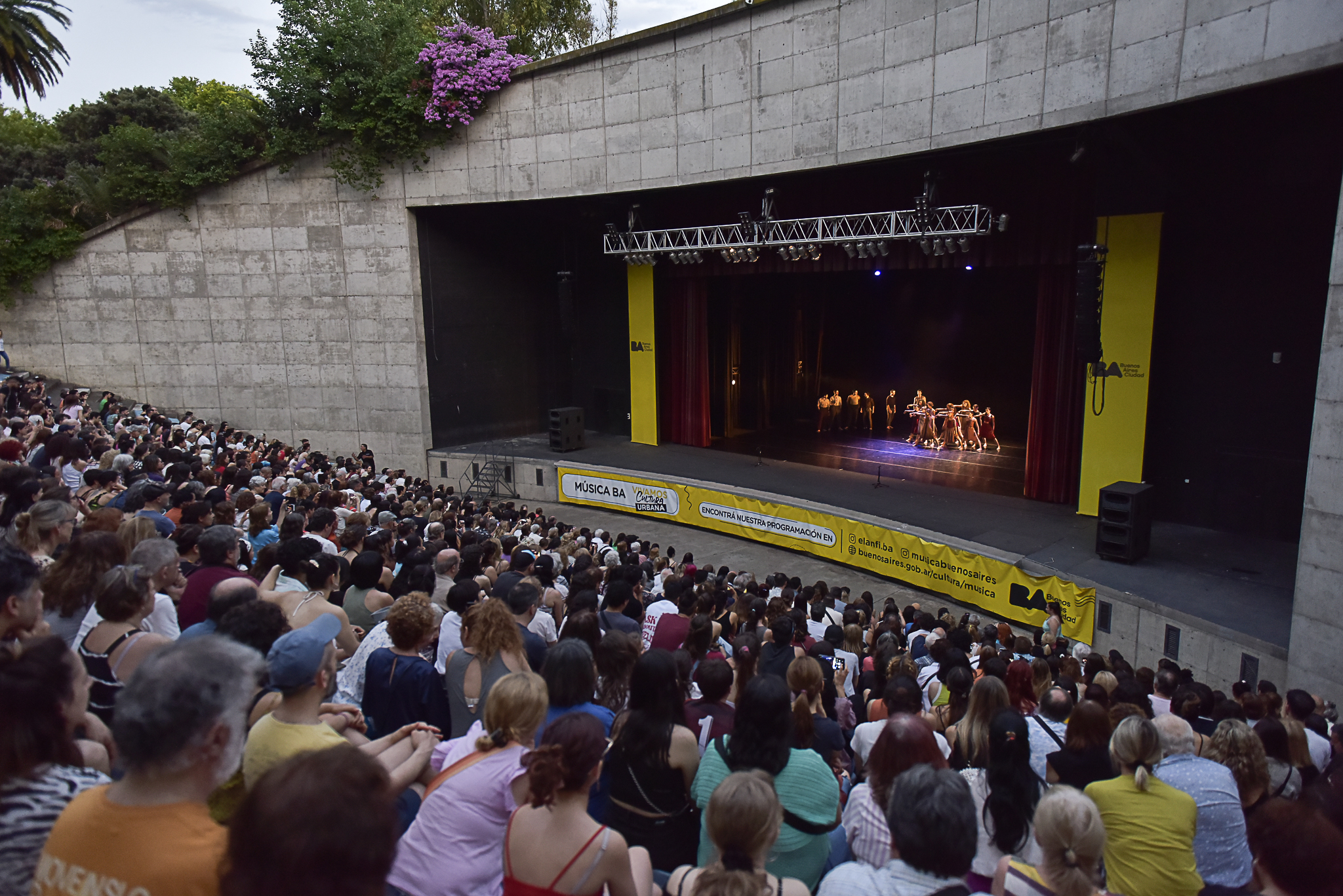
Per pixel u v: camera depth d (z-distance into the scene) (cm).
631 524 2114
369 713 444
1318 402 974
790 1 1673
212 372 2389
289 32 2184
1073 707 460
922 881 247
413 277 2308
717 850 271
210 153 2278
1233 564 1350
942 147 1486
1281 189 1359
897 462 2244
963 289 2708
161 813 202
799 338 2833
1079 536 1531
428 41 2241
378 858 163
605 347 2616
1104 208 1514
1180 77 1152
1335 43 977
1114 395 1566
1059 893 258
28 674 235
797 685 478
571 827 268
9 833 223
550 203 2341
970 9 1405
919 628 1034
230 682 209
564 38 2881
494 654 427
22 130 3275
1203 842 380
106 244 2336
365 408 2381
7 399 1738
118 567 375
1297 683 1009
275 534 752
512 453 2384
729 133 1834
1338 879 240
